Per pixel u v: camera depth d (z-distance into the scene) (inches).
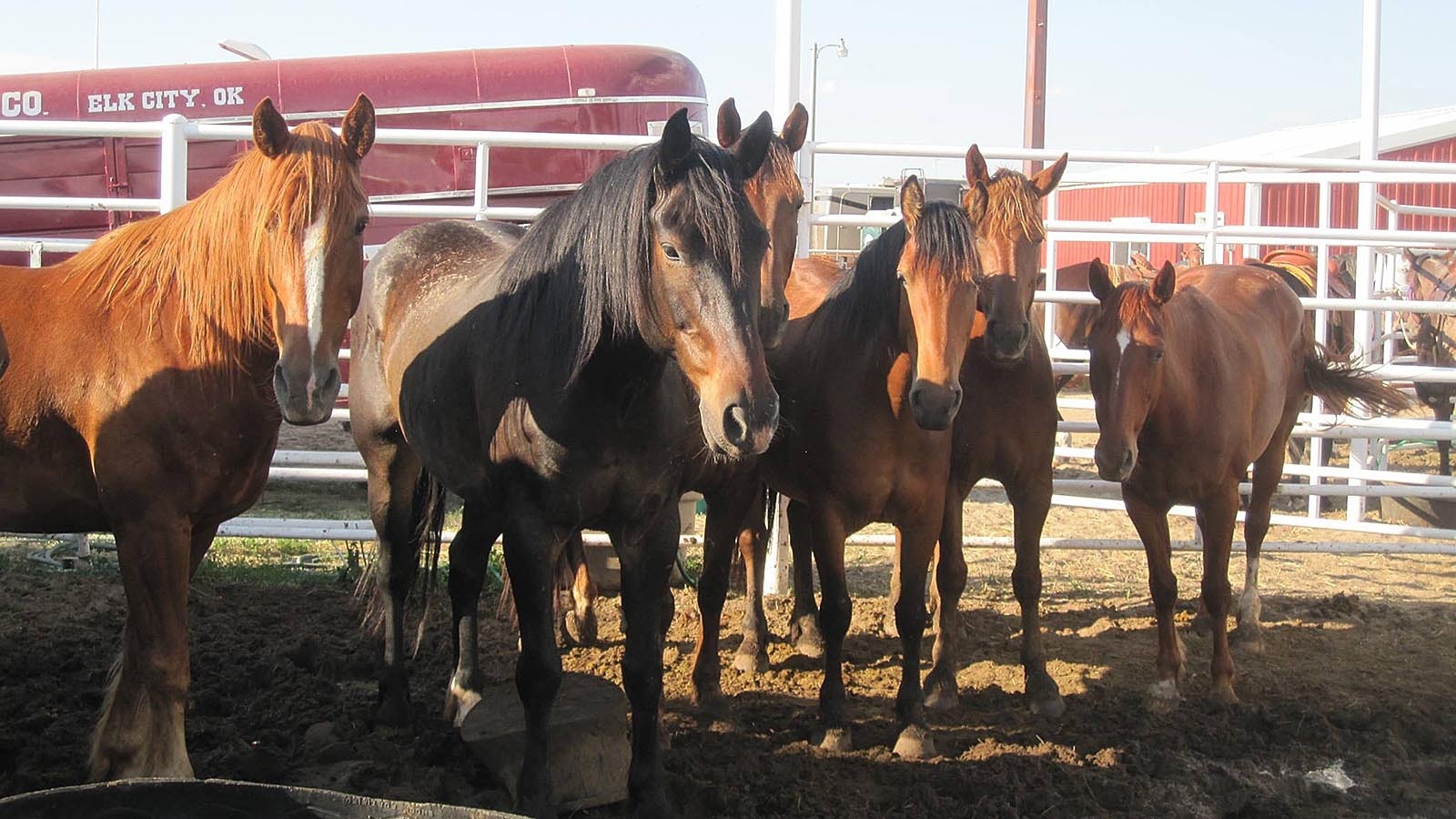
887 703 188.4
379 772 150.2
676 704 184.1
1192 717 181.9
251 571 261.7
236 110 380.2
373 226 382.9
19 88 373.7
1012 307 170.2
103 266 137.6
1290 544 273.3
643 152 125.7
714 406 114.0
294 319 122.3
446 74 382.9
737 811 144.0
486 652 210.4
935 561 230.7
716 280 114.9
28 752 150.2
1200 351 189.5
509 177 385.4
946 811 146.6
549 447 130.0
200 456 134.0
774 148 184.9
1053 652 216.5
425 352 155.3
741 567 257.3
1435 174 270.7
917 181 165.8
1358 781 162.1
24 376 131.8
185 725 162.7
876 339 165.0
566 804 140.1
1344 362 249.1
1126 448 177.2
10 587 236.8
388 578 177.3
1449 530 298.0
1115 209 780.6
